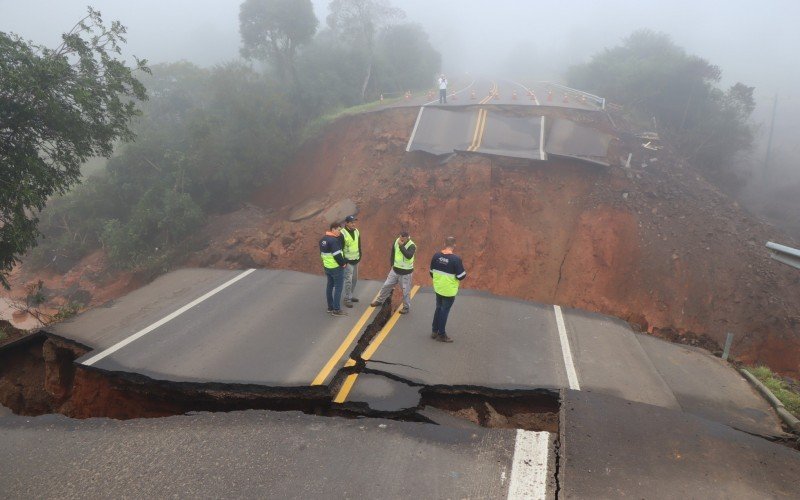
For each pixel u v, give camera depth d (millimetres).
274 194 23781
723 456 4848
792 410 6523
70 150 12641
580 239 17828
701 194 18938
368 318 8414
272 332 7832
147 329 7945
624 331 8812
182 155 23562
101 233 24781
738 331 14828
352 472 4656
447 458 4863
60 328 7969
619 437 5098
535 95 29828
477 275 17547
